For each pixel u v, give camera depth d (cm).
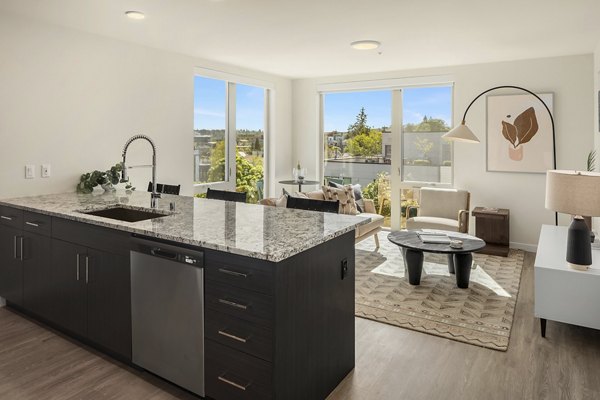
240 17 351
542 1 314
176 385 218
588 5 323
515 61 527
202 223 240
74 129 385
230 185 592
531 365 248
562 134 509
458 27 381
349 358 241
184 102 497
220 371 194
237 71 575
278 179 671
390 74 611
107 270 244
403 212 631
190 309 203
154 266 217
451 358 257
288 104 688
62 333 291
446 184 593
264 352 179
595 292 263
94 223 245
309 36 411
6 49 334
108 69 412
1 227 325
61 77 373
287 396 186
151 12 336
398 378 236
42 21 356
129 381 231
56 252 278
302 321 195
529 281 407
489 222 517
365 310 331
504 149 540
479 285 391
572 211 261
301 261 192
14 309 335
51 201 324
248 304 182
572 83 500
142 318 226
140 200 335
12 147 342
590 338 282
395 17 353
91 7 323
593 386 225
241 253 180
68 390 222
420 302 348
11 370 242
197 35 406
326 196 537
